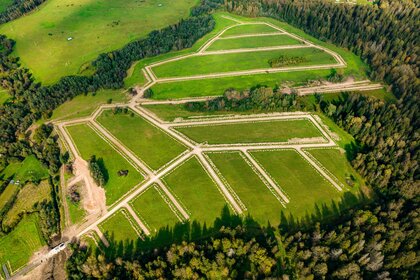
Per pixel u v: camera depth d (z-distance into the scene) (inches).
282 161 5585.6
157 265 3961.6
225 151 5762.8
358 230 4306.1
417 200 4781.0
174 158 5644.7
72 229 4719.5
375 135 5792.3
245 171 5393.7
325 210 4854.8
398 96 7042.3
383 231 4288.9
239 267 4013.3
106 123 6461.6
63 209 4990.2
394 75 7263.8
